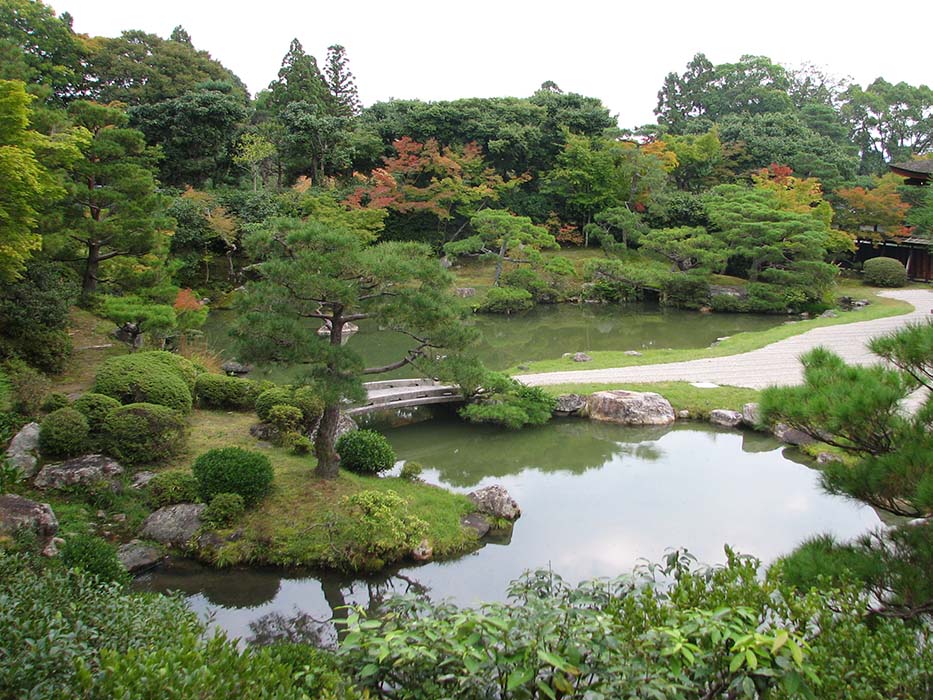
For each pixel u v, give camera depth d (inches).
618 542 465.1
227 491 458.0
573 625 167.6
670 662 163.0
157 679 146.0
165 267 946.1
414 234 1761.8
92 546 359.9
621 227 1729.8
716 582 199.8
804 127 2277.3
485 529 478.0
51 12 1504.7
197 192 1462.8
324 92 2126.0
